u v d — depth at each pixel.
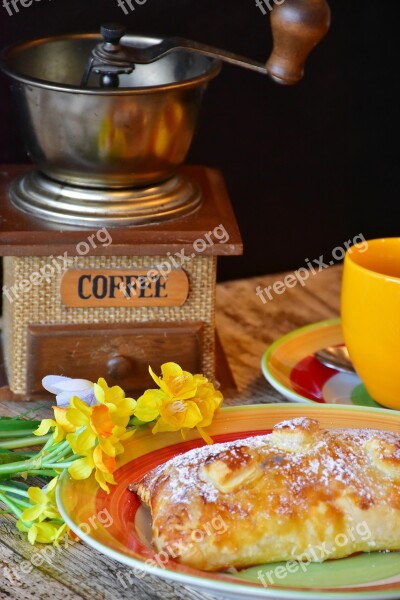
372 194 1.08
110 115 0.80
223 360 0.89
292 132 1.04
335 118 1.04
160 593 0.70
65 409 0.72
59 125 0.81
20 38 0.95
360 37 1.02
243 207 1.05
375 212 1.09
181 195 0.85
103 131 0.81
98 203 0.83
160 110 0.81
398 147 1.07
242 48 1.00
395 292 0.78
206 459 0.69
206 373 0.85
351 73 1.03
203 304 0.84
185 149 0.85
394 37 1.03
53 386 0.77
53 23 0.95
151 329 0.83
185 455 0.71
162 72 0.89
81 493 0.71
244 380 0.87
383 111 1.05
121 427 0.73
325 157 1.05
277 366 0.84
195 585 0.66
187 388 0.75
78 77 0.89
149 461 0.74
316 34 0.80
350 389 0.83
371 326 0.79
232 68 1.00
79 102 0.80
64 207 0.83
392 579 0.68
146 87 0.80
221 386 0.86
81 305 0.83
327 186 1.06
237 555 0.68
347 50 1.02
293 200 1.06
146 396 0.75
